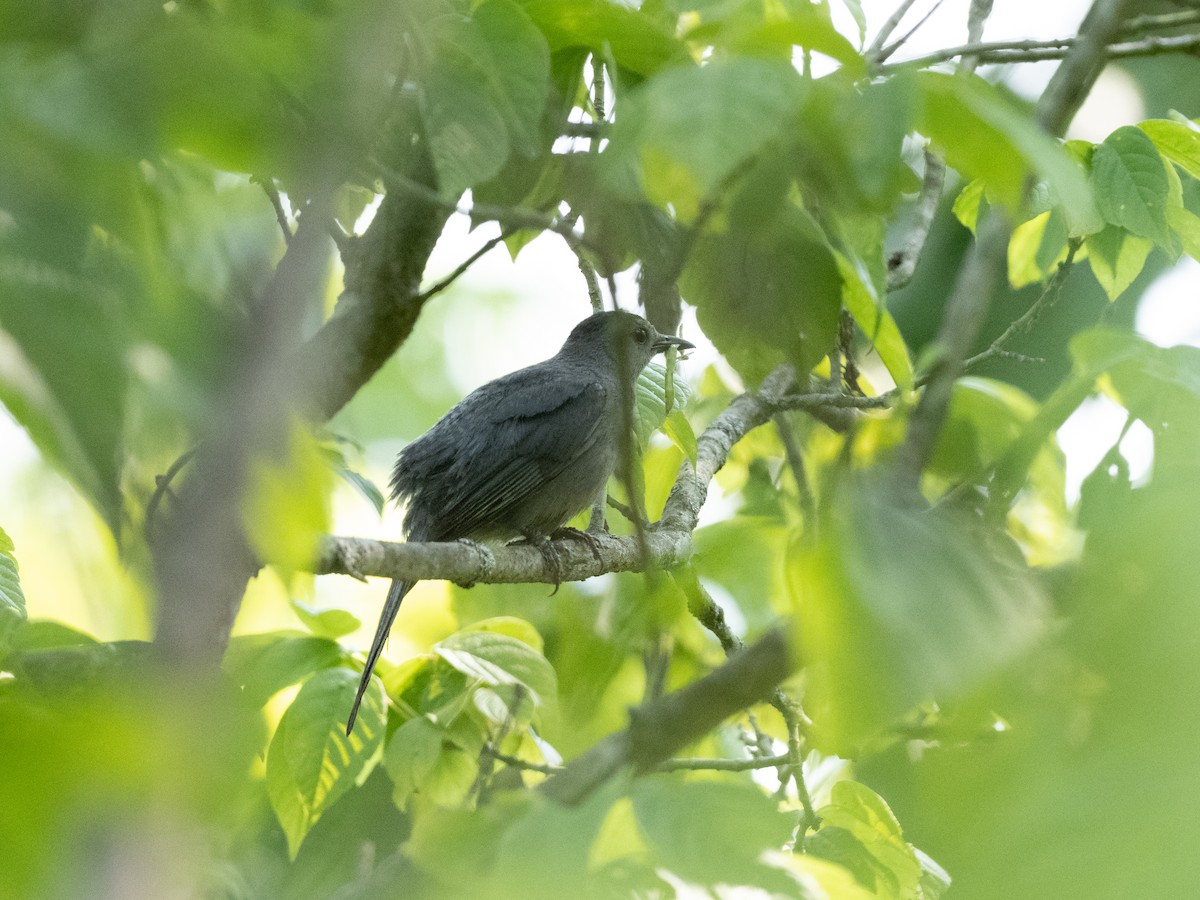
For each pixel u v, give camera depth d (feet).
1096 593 8.24
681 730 10.39
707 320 17.33
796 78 10.76
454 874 10.48
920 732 12.50
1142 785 7.29
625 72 18.43
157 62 8.71
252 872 28.76
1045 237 30.07
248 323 8.48
